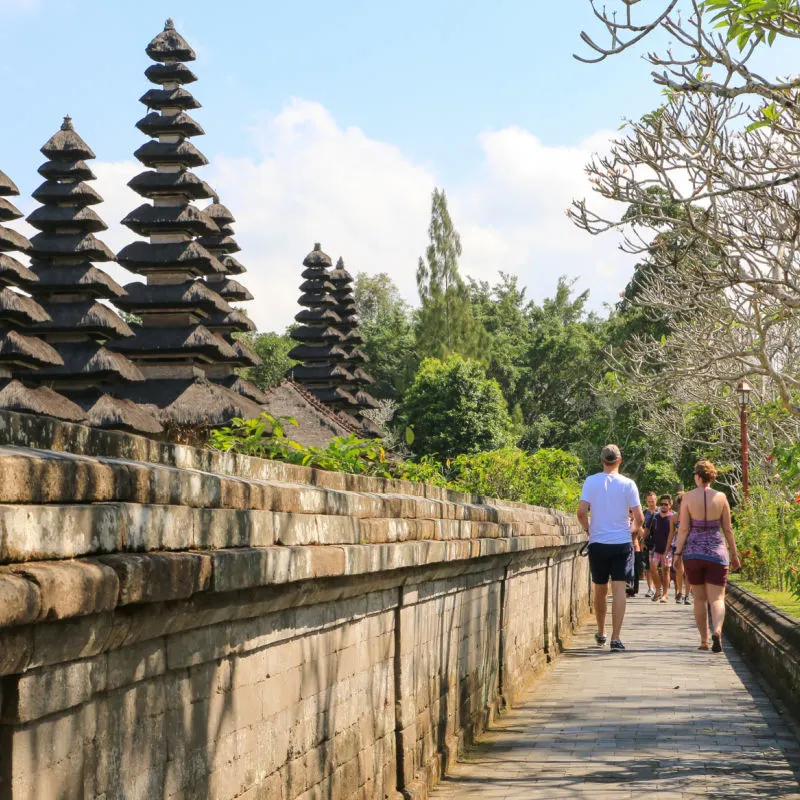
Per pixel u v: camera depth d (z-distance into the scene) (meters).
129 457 3.44
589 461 55.94
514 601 10.13
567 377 87.62
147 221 41.91
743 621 14.00
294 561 3.88
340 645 5.00
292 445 7.53
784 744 7.71
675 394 22.67
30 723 2.50
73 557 2.62
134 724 3.04
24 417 2.85
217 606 3.39
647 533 23.41
